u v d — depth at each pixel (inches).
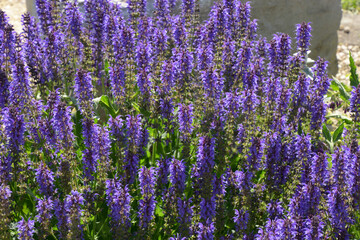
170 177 49.5
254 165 51.8
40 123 51.9
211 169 50.0
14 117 49.5
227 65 59.7
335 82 76.9
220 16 62.1
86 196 49.7
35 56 58.6
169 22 67.0
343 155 50.8
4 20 61.0
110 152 53.7
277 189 52.8
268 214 51.7
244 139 53.4
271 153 52.6
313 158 53.4
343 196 49.9
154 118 55.2
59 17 64.9
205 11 81.0
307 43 61.7
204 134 53.9
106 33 62.7
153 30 64.7
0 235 47.3
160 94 55.3
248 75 57.9
